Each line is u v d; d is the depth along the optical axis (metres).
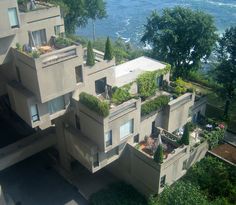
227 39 54.66
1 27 34.38
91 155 39.88
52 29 41.78
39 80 34.81
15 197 46.31
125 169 45.94
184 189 36.16
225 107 58.66
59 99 39.06
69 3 79.06
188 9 64.75
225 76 54.50
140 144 44.38
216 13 123.50
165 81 49.81
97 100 36.56
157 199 39.34
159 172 39.81
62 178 49.28
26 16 38.19
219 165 45.94
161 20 64.88
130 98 42.12
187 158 44.03
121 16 128.75
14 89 38.62
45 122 38.97
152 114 44.22
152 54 70.69
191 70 69.25
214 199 41.44
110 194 44.66
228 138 54.47
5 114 59.03
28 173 50.28
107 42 40.66
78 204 45.19
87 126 39.72
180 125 49.00
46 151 53.41
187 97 47.06
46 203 45.41
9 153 43.66
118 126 38.66
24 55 35.38
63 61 35.88
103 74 41.56
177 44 64.38
